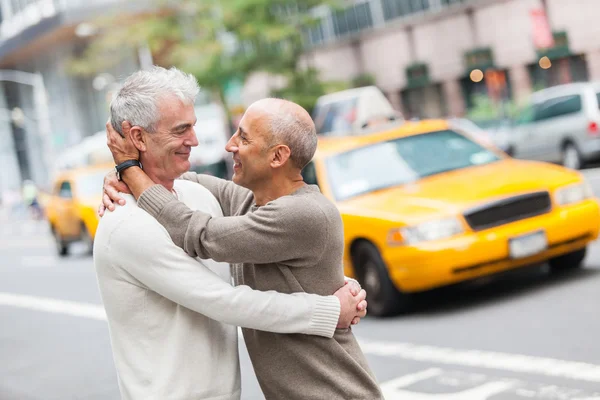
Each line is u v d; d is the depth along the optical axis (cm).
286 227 313
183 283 313
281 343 325
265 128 325
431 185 912
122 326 323
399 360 739
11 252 2628
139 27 3847
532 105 2248
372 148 988
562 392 594
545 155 2200
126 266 317
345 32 4684
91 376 874
